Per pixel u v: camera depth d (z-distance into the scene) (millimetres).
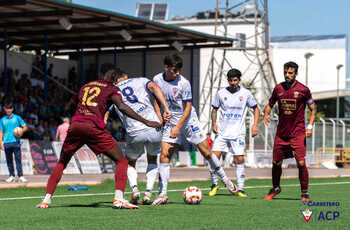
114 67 13898
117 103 12891
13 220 10695
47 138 42938
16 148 26734
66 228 9547
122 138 49562
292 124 16875
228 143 19234
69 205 14141
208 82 74125
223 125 19203
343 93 115375
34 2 39750
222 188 23062
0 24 46844
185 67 66375
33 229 9438
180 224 10180
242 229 9656
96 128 12844
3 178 29938
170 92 15195
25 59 56969
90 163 37219
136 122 14242
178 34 54406
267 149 53844
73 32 50688
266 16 69750
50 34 51969
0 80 50375
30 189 21641
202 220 10852
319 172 42656
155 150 14602
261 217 11555
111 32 53000
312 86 120938
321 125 54469
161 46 65812
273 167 17344
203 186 24172
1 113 43281
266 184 26000
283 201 16094
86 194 18672
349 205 14719
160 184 14898
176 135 14938
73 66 65062
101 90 12961
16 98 47656
